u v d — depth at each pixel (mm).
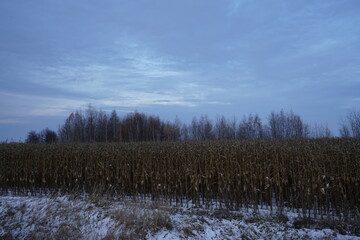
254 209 7773
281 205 7672
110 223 6383
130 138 43594
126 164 9969
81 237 5766
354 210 7066
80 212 7113
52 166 11070
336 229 6211
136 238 5816
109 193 9617
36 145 13859
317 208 7902
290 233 6129
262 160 8680
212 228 6523
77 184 10578
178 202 9023
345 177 7188
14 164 11164
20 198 8555
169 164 9391
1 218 6727
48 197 8883
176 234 6113
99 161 10438
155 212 6891
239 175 8203
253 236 6125
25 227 6270
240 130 38156
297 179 8016
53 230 6102
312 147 9383
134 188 9773
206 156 9266
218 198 8891
